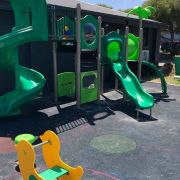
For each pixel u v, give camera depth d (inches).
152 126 203.3
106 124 205.9
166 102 276.4
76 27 232.2
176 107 257.4
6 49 202.4
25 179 113.7
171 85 369.1
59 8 276.7
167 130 195.2
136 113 235.8
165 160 149.1
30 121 209.3
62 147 163.3
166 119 220.4
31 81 230.8
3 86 275.4
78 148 162.6
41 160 145.8
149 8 320.8
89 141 173.2
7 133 184.5
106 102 270.4
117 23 390.3
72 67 338.0
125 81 251.0
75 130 192.1
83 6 356.5
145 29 489.1
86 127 198.7
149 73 445.4
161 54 919.0
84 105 257.1
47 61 306.8
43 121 209.6
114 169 138.6
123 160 148.3
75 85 277.9
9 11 265.6
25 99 212.8
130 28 439.5
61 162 117.9
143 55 434.0
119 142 172.2
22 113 228.2
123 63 268.5
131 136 182.7
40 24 196.2
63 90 265.0
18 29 219.9
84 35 239.8
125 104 263.4
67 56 327.6
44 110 238.5
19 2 214.4
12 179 128.1
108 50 264.2
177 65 424.2
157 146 167.2
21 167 113.8
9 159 147.2
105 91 319.9
